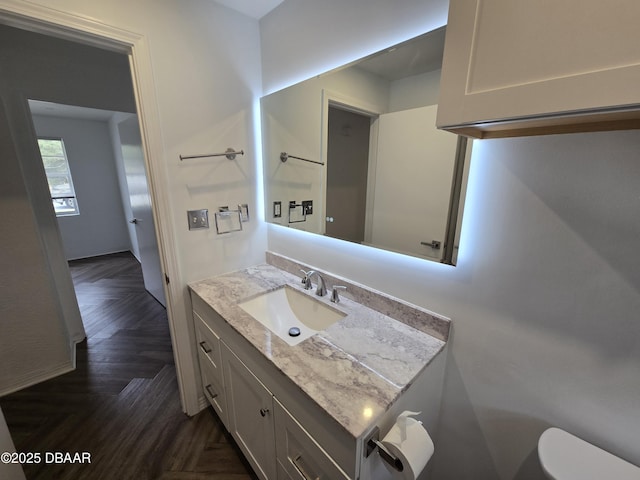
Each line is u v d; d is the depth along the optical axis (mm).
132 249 4988
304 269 1567
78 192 4512
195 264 1534
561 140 700
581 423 787
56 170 4340
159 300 3070
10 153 1691
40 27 990
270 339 1017
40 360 1937
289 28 1374
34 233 1822
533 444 890
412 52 954
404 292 1123
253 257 1788
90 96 2119
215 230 1573
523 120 541
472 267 915
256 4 1396
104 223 4836
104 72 2148
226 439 1527
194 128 1390
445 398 1070
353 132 1187
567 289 750
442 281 999
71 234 4539
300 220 1530
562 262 747
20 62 1854
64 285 2271
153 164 1292
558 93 461
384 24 1016
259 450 1162
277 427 979
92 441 1514
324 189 1362
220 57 1421
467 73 564
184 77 1318
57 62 1964
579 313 741
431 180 969
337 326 1096
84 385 1908
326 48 1229
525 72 491
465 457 1063
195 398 1682
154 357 2201
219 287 1481
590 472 699
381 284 1203
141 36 1168
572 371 779
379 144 1106
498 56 519
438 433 1123
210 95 1417
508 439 941
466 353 982
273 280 1579
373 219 1180
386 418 747
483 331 928
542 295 792
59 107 3516
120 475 1346
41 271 1876
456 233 930
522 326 844
